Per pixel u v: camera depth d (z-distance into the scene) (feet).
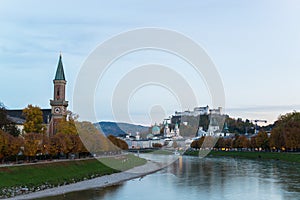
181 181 319.68
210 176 358.64
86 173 339.36
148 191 264.72
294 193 254.68
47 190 262.06
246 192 260.42
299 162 522.47
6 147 314.96
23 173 284.20
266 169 434.30
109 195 247.29
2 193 234.79
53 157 390.42
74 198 235.40
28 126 452.76
